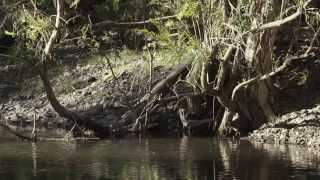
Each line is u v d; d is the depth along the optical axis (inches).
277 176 788.0
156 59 1387.8
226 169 839.7
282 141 1131.9
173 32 1193.4
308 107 1299.2
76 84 1581.0
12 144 1114.7
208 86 1154.0
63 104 1454.2
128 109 1359.5
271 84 1219.9
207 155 967.0
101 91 1471.5
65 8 1279.5
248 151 1011.9
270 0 1093.8
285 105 1309.1
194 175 800.3
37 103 1521.9
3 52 1752.0
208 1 1056.2
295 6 1054.4
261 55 1165.1
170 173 812.6
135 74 1476.4
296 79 1348.4
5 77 1684.3
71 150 1029.8
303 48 1338.6
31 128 1346.0
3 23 1242.6
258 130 1181.7
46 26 1147.3
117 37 1644.9
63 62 1673.2
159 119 1316.4
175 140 1178.0
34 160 920.3
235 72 1173.7
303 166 856.3
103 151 1016.9
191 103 1293.1
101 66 1631.4
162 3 1167.0
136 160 919.7
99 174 805.9
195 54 1133.7
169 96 1311.5
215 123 1272.1
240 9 1079.0
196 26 1123.3
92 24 1393.9
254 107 1209.4
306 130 1117.1
